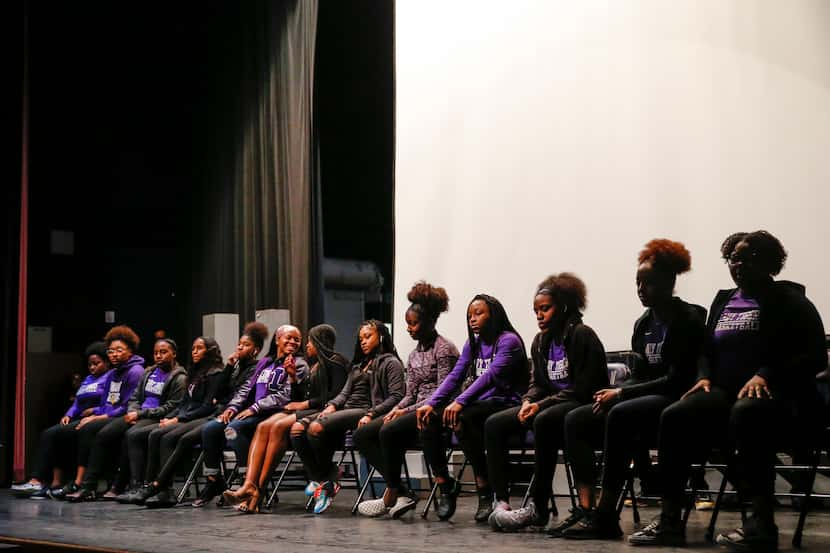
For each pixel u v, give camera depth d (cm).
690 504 322
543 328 367
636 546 306
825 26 444
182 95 772
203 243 752
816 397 305
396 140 590
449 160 568
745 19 466
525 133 540
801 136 447
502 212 545
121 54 771
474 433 386
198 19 758
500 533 349
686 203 480
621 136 504
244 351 511
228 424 477
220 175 739
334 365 464
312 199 671
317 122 686
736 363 319
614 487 327
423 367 424
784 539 318
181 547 330
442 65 576
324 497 438
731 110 468
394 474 410
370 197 682
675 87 488
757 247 314
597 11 517
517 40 547
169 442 498
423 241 573
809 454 351
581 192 516
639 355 346
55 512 475
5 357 694
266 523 398
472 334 405
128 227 771
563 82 527
